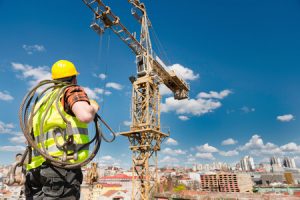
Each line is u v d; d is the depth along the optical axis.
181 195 7.31
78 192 1.75
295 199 6.10
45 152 1.57
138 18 31.89
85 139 1.79
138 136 26.38
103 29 26.00
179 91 36.22
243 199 6.35
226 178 129.38
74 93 1.71
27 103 1.77
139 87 28.88
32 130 1.85
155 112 27.84
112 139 2.05
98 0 24.94
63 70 2.11
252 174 191.12
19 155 1.80
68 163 1.62
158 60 29.98
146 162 25.11
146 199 23.34
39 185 1.71
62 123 1.73
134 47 29.30
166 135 26.80
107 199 86.94
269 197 6.37
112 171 185.00
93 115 1.62
